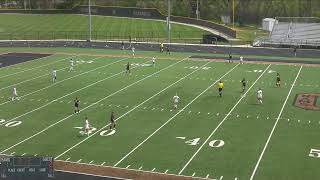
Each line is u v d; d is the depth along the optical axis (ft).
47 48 426.92
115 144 168.76
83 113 208.74
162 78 285.02
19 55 377.09
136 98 234.99
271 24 595.88
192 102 227.20
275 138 174.91
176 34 533.96
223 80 279.49
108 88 257.34
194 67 323.57
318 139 173.78
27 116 204.03
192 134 179.73
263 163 150.61
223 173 142.82
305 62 350.84
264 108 216.74
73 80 278.46
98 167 147.43
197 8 630.33
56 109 215.31
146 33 538.47
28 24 599.98
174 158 155.02
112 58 362.94
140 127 188.55
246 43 471.21
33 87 259.39
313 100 231.91
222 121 196.54
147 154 158.71
